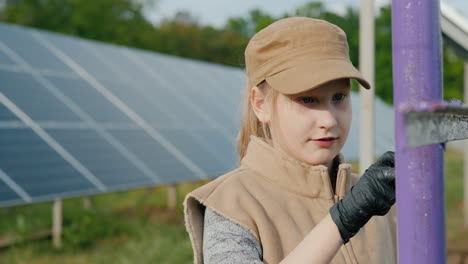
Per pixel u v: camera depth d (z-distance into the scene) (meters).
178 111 10.38
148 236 7.54
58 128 7.60
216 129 10.56
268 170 1.56
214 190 1.52
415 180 0.86
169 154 8.66
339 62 1.42
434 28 0.87
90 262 6.46
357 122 14.17
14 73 8.12
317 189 1.54
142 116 9.32
